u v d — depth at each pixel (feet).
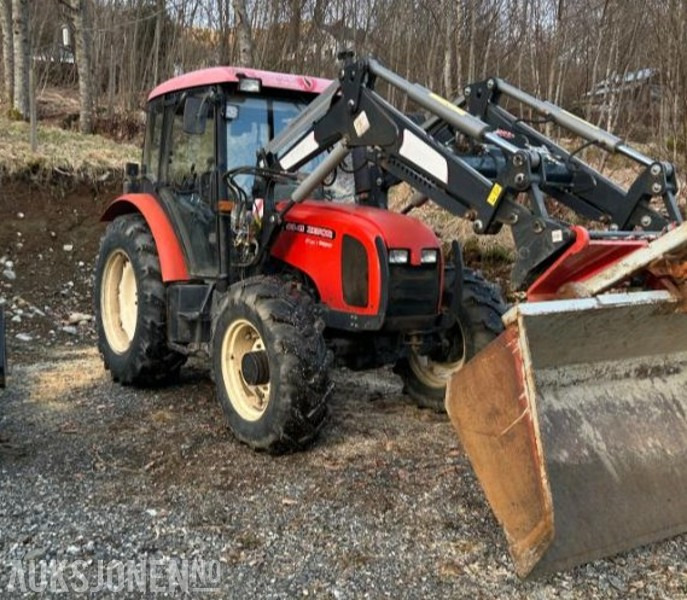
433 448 13.02
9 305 25.52
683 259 9.77
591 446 9.84
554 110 13.58
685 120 26.94
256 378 12.67
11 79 42.73
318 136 13.51
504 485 8.96
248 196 14.80
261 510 10.61
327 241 13.75
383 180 15.21
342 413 15.17
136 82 51.42
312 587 8.71
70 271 28.22
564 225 9.87
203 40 52.06
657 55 30.12
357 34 47.96
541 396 9.83
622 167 30.71
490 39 43.93
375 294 12.91
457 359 15.28
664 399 10.82
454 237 27.12
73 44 50.96
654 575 8.98
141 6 52.31
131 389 17.24
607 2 37.78
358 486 11.34
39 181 30.30
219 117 14.74
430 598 8.48
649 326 10.25
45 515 10.42
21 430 14.08
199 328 15.40
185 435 13.79
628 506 9.62
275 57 46.70
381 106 12.37
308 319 12.78
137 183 18.63
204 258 15.56
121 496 11.09
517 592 8.59
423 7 43.98
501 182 10.53
